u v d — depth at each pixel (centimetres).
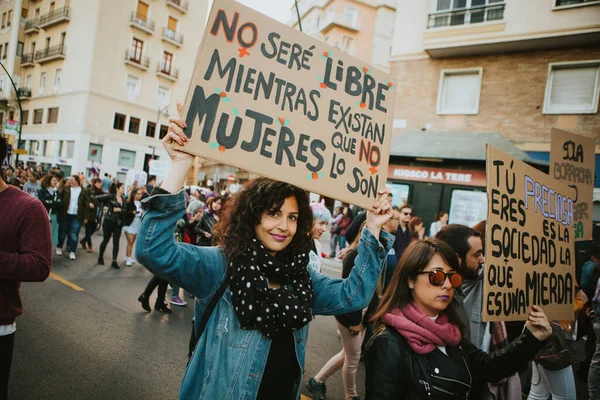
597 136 1054
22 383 303
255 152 154
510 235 202
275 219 152
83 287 582
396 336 170
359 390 362
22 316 440
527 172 217
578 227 316
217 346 141
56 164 3016
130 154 3159
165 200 130
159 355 383
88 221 823
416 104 1297
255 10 162
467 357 185
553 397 260
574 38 1045
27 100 3394
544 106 1119
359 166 181
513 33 1099
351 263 342
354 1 2858
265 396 143
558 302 227
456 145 1165
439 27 1223
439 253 179
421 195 1214
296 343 152
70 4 3080
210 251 150
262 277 142
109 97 2983
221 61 152
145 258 128
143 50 3150
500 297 192
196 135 143
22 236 177
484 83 1199
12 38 3419
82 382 316
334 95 178
